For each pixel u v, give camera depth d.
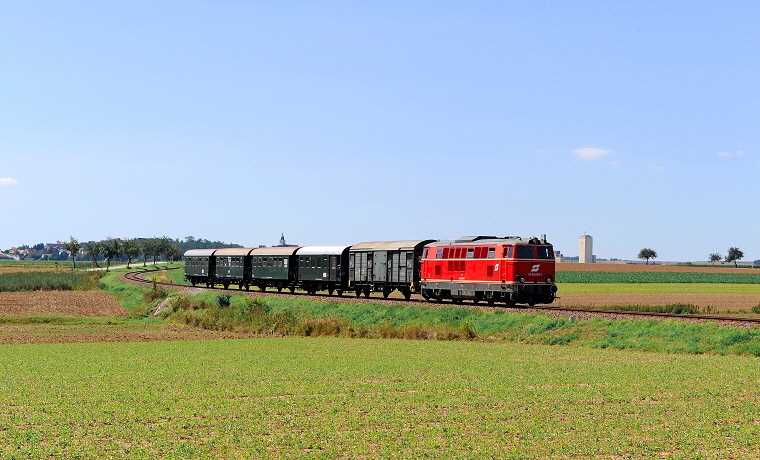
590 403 20.08
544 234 44.53
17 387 22.86
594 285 112.69
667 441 15.80
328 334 43.47
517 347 34.47
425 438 16.14
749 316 46.22
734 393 21.47
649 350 32.53
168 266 191.38
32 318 55.03
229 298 59.50
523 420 17.92
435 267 48.62
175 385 23.27
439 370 26.55
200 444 15.55
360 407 19.56
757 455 14.69
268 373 25.97
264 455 14.66
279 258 64.81
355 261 56.81
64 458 14.41
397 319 44.38
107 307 67.69
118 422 17.69
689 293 86.62
